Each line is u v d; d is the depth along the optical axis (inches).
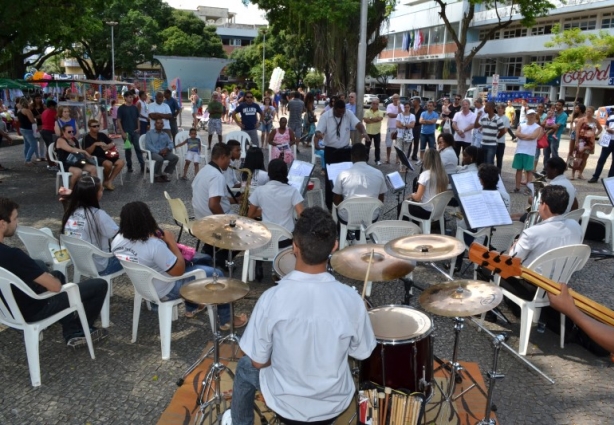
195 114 804.6
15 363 161.6
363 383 111.1
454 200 292.0
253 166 287.3
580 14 1355.8
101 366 160.7
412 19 2070.6
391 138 513.3
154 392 147.9
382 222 204.7
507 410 141.4
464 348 174.9
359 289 219.5
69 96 781.3
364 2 389.4
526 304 169.5
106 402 142.9
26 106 496.7
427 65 2069.4
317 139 338.3
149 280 159.9
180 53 2038.6
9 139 581.0
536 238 175.9
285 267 160.4
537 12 915.4
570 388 152.6
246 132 493.7
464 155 285.4
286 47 1775.3
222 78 2497.5
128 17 1743.4
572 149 501.4
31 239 192.9
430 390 112.0
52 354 167.5
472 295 124.4
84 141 382.6
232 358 160.9
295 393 89.5
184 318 192.2
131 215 161.2
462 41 959.6
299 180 249.6
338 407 91.7
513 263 102.6
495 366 119.6
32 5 412.5
